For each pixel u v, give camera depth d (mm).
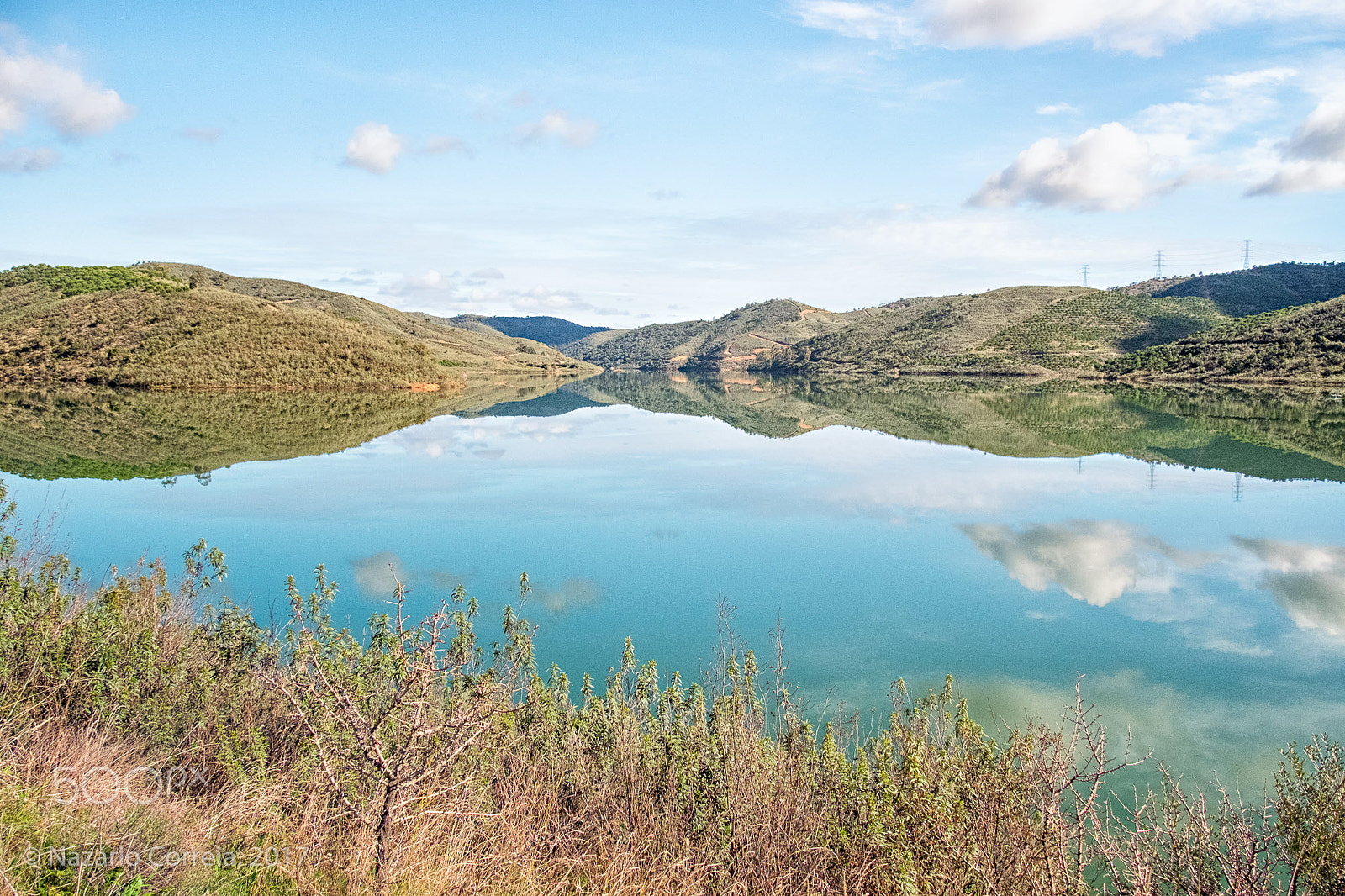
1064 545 21391
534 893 5062
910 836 5512
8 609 8195
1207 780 9695
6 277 111188
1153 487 30750
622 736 7422
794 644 14148
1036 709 11711
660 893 5320
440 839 5332
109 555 18891
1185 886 5824
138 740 6742
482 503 26703
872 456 40000
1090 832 6383
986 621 15359
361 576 17844
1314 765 7949
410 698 5230
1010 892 5113
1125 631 14859
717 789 6527
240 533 22000
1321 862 5551
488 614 15297
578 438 47906
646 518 24656
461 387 106312
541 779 6730
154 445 40469
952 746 7953
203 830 5125
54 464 33375
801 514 25250
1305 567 19375
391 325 186125
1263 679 12789
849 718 10953
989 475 33688
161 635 9195
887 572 18641
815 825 6109
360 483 30500
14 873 4145
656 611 15820
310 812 5309
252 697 7641
